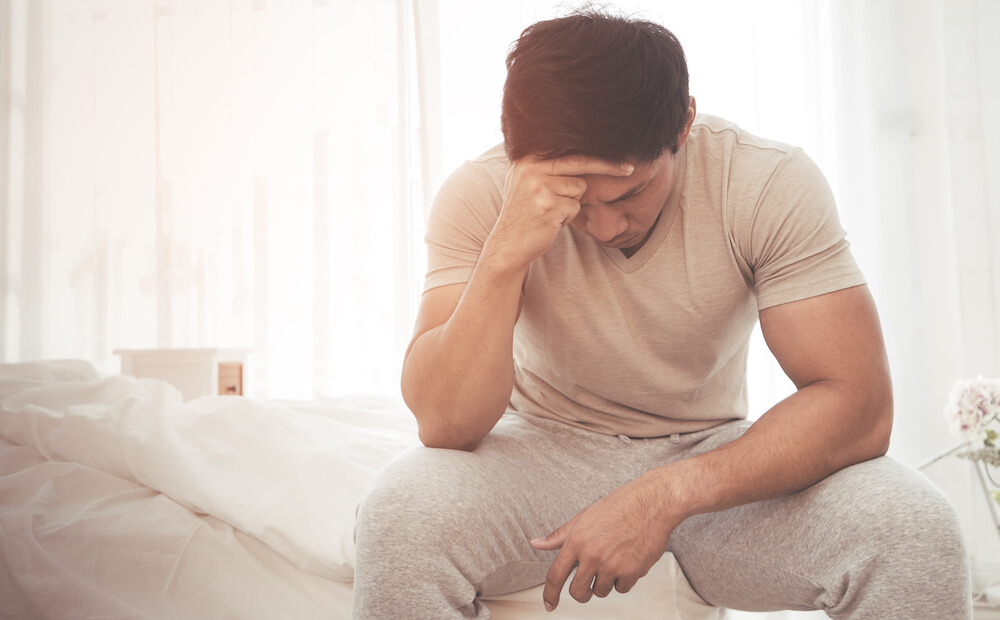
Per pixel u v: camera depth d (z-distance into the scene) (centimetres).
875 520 75
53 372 202
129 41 300
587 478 102
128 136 298
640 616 96
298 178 299
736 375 115
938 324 276
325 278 296
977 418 188
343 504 116
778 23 292
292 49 302
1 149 294
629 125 82
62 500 130
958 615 72
